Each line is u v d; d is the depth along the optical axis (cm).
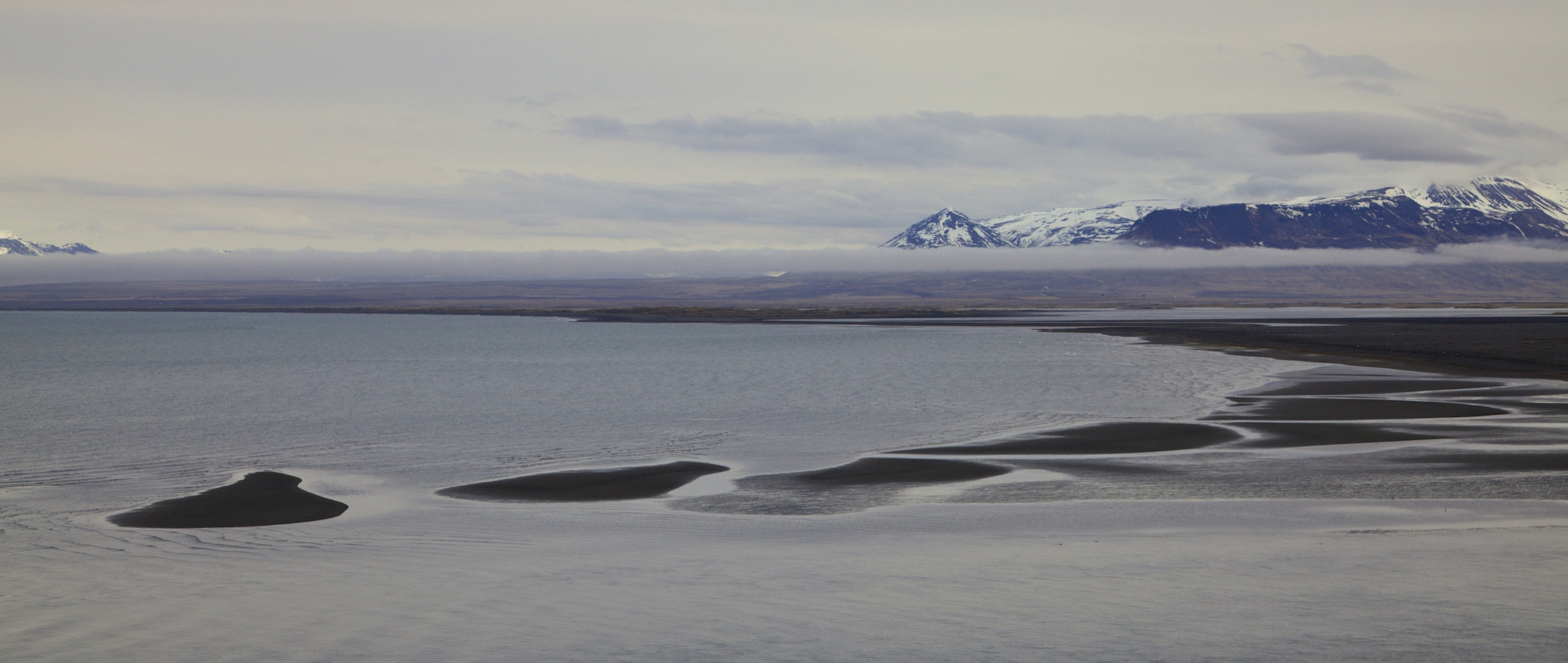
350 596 1470
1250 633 1252
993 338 12144
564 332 16575
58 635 1287
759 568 1641
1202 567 1596
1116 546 1797
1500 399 4581
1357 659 1155
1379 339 9719
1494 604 1352
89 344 13288
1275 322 15562
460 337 14862
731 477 2842
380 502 2522
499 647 1236
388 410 4997
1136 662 1159
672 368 7669
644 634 1280
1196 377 6125
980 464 3002
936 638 1252
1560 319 15488
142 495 2656
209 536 2036
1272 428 3678
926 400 5006
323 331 18188
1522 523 1998
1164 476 2736
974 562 1669
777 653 1205
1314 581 1488
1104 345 10050
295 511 2394
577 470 3017
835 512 2297
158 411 5062
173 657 1204
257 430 4216
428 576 1599
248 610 1398
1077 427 3859
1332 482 2577
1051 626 1295
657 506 2419
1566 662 1135
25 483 2873
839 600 1430
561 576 1598
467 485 2775
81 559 1775
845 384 6012
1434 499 2300
